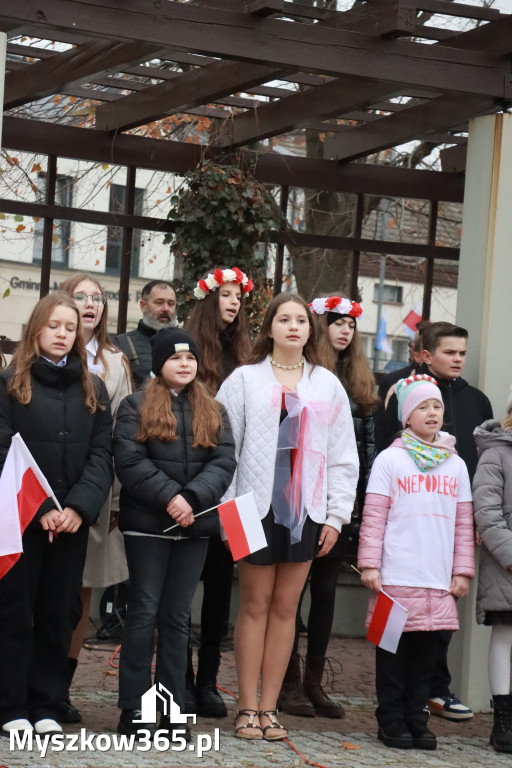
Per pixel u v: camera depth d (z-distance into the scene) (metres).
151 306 7.50
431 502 5.82
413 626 5.68
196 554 5.43
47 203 9.29
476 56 6.81
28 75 8.20
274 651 5.70
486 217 6.89
